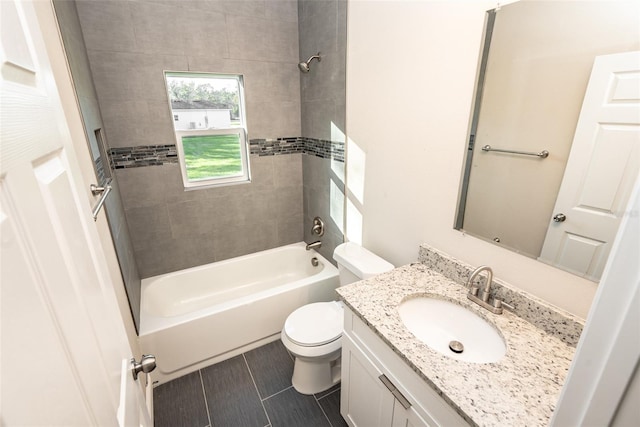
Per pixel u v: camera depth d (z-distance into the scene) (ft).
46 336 1.25
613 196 2.67
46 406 1.15
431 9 4.14
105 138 6.21
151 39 6.52
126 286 5.21
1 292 0.99
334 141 7.20
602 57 2.58
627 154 2.54
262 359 6.69
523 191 3.39
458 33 3.82
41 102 1.71
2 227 1.04
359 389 4.25
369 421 4.17
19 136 1.30
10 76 1.32
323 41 6.88
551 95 2.98
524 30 3.11
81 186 2.34
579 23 2.69
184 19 6.72
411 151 4.90
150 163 7.22
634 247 1.10
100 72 6.23
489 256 3.93
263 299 6.81
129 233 7.15
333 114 7.04
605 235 2.78
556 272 3.23
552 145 3.04
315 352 5.27
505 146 3.49
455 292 4.06
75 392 1.44
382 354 3.56
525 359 2.95
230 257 8.95
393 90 5.06
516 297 3.55
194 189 7.91
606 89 2.59
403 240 5.43
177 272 8.14
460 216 4.23
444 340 3.81
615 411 1.24
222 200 8.38
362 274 5.34
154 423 5.28
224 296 8.66
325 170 7.86
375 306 3.81
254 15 7.38
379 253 6.18
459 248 4.34
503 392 2.60
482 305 3.73
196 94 7.54
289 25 7.84
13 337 1.02
